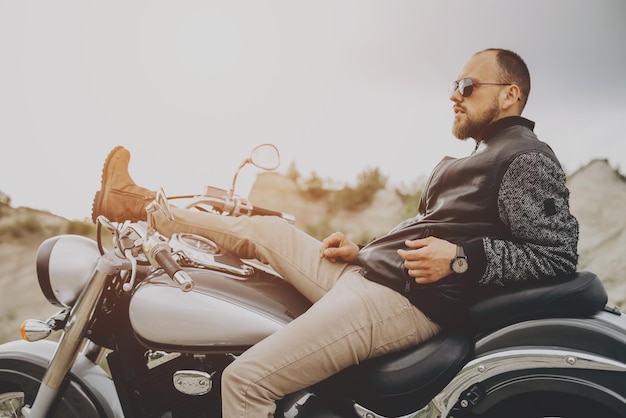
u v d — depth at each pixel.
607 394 1.48
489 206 1.64
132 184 1.92
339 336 1.62
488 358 1.56
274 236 1.99
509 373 1.54
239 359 1.62
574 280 1.59
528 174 1.60
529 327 1.55
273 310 1.75
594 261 4.86
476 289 1.63
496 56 1.84
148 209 1.53
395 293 1.69
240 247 2.01
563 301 1.56
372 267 1.73
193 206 2.05
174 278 1.43
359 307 1.66
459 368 1.60
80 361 1.87
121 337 1.80
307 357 1.60
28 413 1.79
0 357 1.87
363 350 1.65
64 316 1.78
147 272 1.84
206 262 1.83
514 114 1.85
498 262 1.57
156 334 1.67
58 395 1.79
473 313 1.60
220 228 2.00
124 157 1.91
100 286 1.69
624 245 5.03
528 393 1.61
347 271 1.95
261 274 1.94
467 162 1.71
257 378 1.59
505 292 1.59
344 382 1.67
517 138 1.68
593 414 1.56
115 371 1.80
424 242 1.62
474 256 1.58
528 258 1.57
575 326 1.53
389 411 1.64
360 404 1.66
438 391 1.61
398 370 1.62
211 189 2.09
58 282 1.78
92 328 1.80
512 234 1.62
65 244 1.84
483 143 1.79
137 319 1.68
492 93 1.83
